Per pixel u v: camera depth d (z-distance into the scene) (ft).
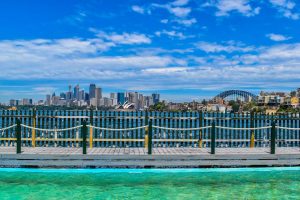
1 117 58.29
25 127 57.26
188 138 59.31
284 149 56.49
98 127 53.26
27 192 36.17
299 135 61.36
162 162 46.24
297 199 34.68
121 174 43.62
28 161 45.62
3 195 35.06
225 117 59.98
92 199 34.06
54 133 57.93
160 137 58.80
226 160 47.65
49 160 46.01
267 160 48.19
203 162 46.73
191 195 35.63
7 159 45.83
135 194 35.83
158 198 34.60
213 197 35.06
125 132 58.39
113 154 48.16
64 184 39.24
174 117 59.11
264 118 60.95
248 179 42.19
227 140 58.75
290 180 41.88
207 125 59.36
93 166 45.50
